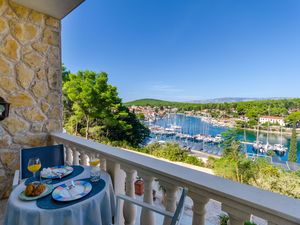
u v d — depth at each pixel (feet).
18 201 3.73
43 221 3.35
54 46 9.05
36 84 8.54
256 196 2.82
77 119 35.70
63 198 3.76
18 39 7.94
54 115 9.17
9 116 7.86
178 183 3.61
